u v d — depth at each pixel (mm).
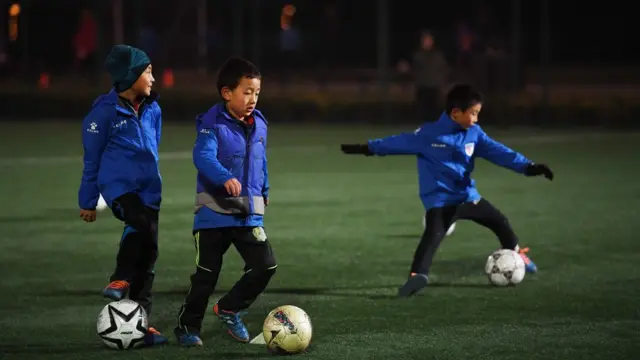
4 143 44875
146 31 59281
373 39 67312
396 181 31516
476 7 67875
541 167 16219
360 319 14258
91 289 16531
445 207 16188
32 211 25562
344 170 34531
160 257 19391
